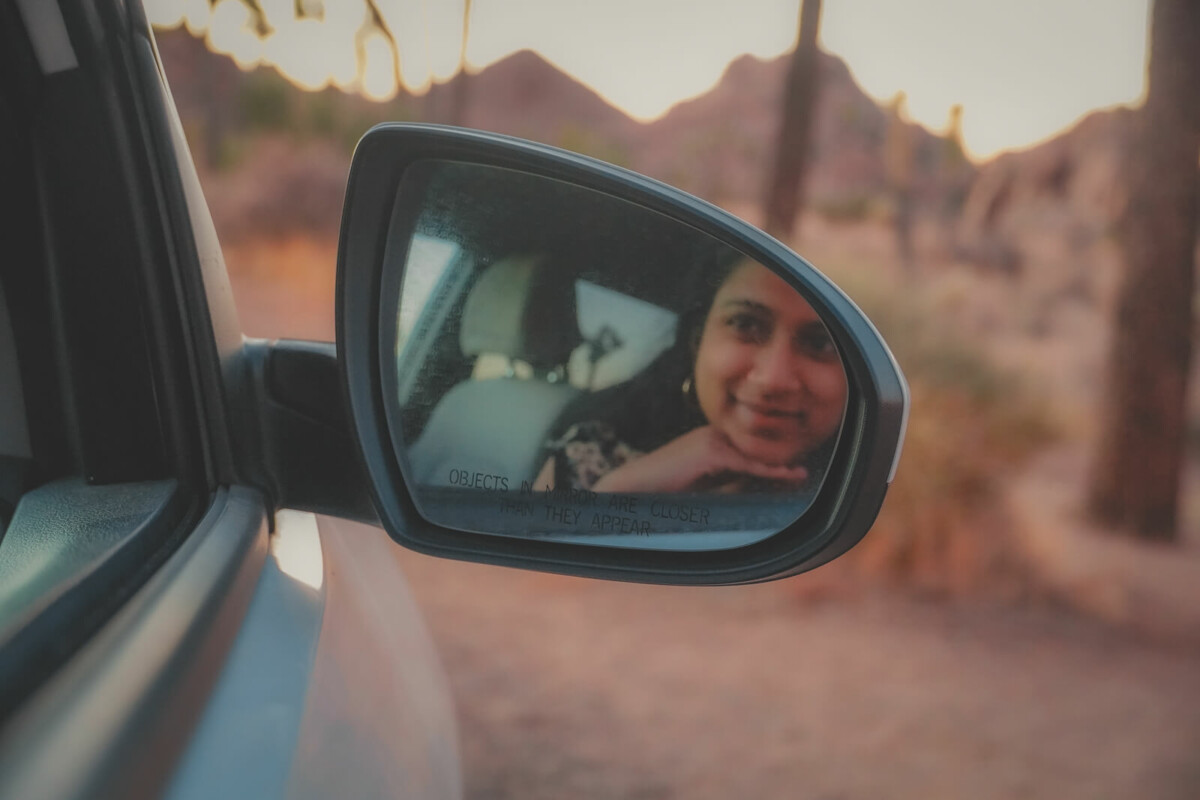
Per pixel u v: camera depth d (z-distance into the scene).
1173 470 9.59
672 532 1.18
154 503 1.04
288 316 17.80
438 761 1.43
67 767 0.58
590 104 31.50
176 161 1.17
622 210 1.20
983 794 4.98
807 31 14.10
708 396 1.19
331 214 21.67
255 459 1.24
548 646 6.22
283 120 22.95
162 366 1.12
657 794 4.61
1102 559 8.38
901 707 5.71
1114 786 5.26
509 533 1.20
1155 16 11.05
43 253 1.11
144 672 0.73
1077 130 19.27
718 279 1.17
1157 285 10.21
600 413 1.22
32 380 1.13
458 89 24.70
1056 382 10.30
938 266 17.17
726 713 5.45
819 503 1.14
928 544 8.18
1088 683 6.39
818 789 4.80
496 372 1.22
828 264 11.91
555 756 4.87
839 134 22.52
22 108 1.07
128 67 1.12
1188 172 10.45
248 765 0.77
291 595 1.13
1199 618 7.52
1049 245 17.36
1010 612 7.51
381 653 1.37
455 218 1.19
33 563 0.89
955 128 21.06
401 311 1.19
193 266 1.18
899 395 1.08
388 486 1.20
